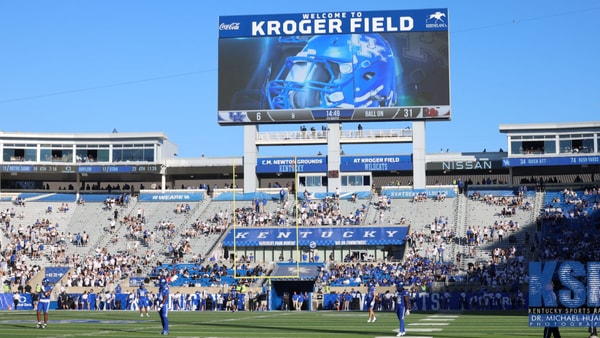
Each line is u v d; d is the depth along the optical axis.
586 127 71.62
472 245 64.56
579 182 73.31
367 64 70.69
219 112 71.62
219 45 72.06
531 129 72.62
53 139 78.81
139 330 33.94
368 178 74.06
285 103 71.19
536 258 61.03
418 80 70.06
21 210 75.12
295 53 71.50
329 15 71.38
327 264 63.97
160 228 71.81
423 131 72.56
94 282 62.81
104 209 75.88
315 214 70.75
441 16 70.12
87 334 31.62
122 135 78.56
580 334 29.44
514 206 69.19
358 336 30.11
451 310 54.94
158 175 81.06
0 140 78.25
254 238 67.81
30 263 67.44
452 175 80.19
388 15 70.81
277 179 81.25
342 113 70.75
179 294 58.84
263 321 40.88
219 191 75.94
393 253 66.56
